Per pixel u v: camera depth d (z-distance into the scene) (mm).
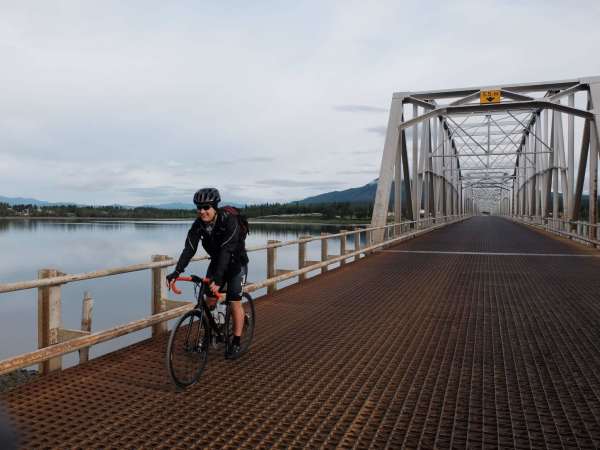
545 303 7273
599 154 18359
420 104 22312
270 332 5555
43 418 3131
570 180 22672
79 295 29531
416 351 4777
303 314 6531
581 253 15469
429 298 7715
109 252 52562
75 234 92062
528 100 19688
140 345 4906
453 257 14266
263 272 31516
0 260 46938
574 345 4992
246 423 3098
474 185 98125
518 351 4777
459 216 59750
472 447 2799
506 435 2953
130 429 2990
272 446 2787
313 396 3578
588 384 3848
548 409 3355
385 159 19984
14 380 9398
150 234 90062
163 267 5266
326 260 10906
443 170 41750
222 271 3967
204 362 4012
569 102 21062
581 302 7336
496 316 6387
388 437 2920
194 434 2926
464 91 21062
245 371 4156
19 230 111438
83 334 4180
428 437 2922
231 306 4418
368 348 4898
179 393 3615
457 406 3400
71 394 3562
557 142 28641
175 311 5285
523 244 19531
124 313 23031
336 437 2914
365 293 8203
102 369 4141
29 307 28531
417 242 20781
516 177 68812
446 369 4219
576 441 2869
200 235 4074
